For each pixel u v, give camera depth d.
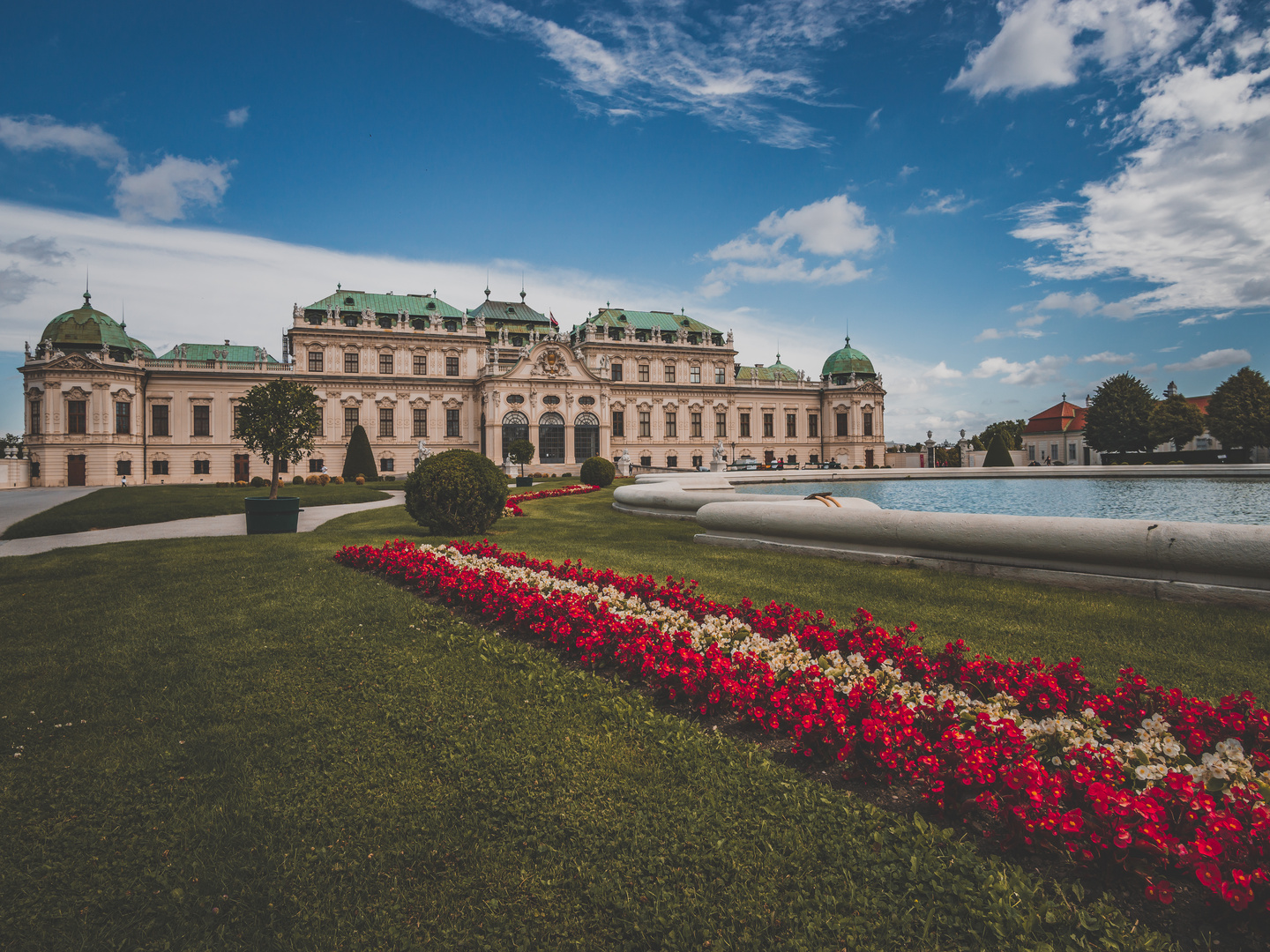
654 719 6.21
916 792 5.04
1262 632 7.65
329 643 8.55
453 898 4.12
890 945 3.65
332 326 73.06
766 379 104.31
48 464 61.16
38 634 9.11
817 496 16.05
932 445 91.50
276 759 5.71
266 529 20.44
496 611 9.31
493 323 88.25
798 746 5.62
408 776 5.41
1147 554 9.18
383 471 73.62
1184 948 3.59
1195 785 4.21
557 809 4.90
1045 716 5.93
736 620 8.24
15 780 5.43
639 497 23.73
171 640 8.76
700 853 4.40
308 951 3.76
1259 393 74.06
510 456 66.38
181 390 67.12
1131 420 83.00
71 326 64.62
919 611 9.29
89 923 3.97
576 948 3.74
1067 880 4.08
